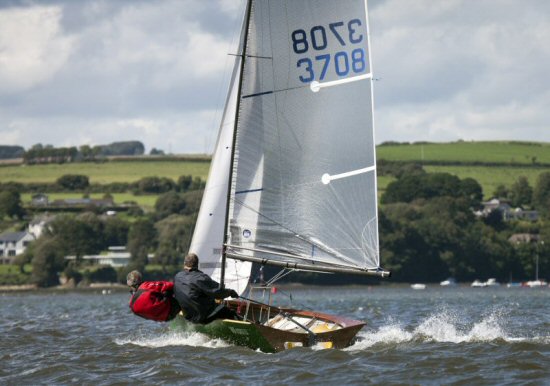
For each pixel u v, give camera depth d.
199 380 61.56
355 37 79.00
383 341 80.19
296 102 79.25
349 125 78.94
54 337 97.25
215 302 75.06
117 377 63.88
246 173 79.50
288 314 81.94
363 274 77.50
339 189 78.88
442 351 72.38
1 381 63.62
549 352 70.56
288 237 79.19
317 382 59.94
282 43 79.19
